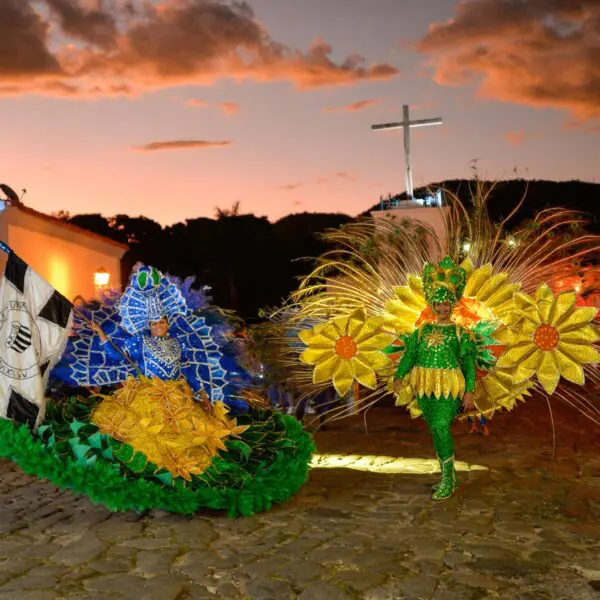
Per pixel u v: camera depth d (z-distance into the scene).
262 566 5.22
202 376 6.95
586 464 8.33
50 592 4.77
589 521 6.18
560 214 8.40
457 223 8.36
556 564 5.21
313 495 7.14
